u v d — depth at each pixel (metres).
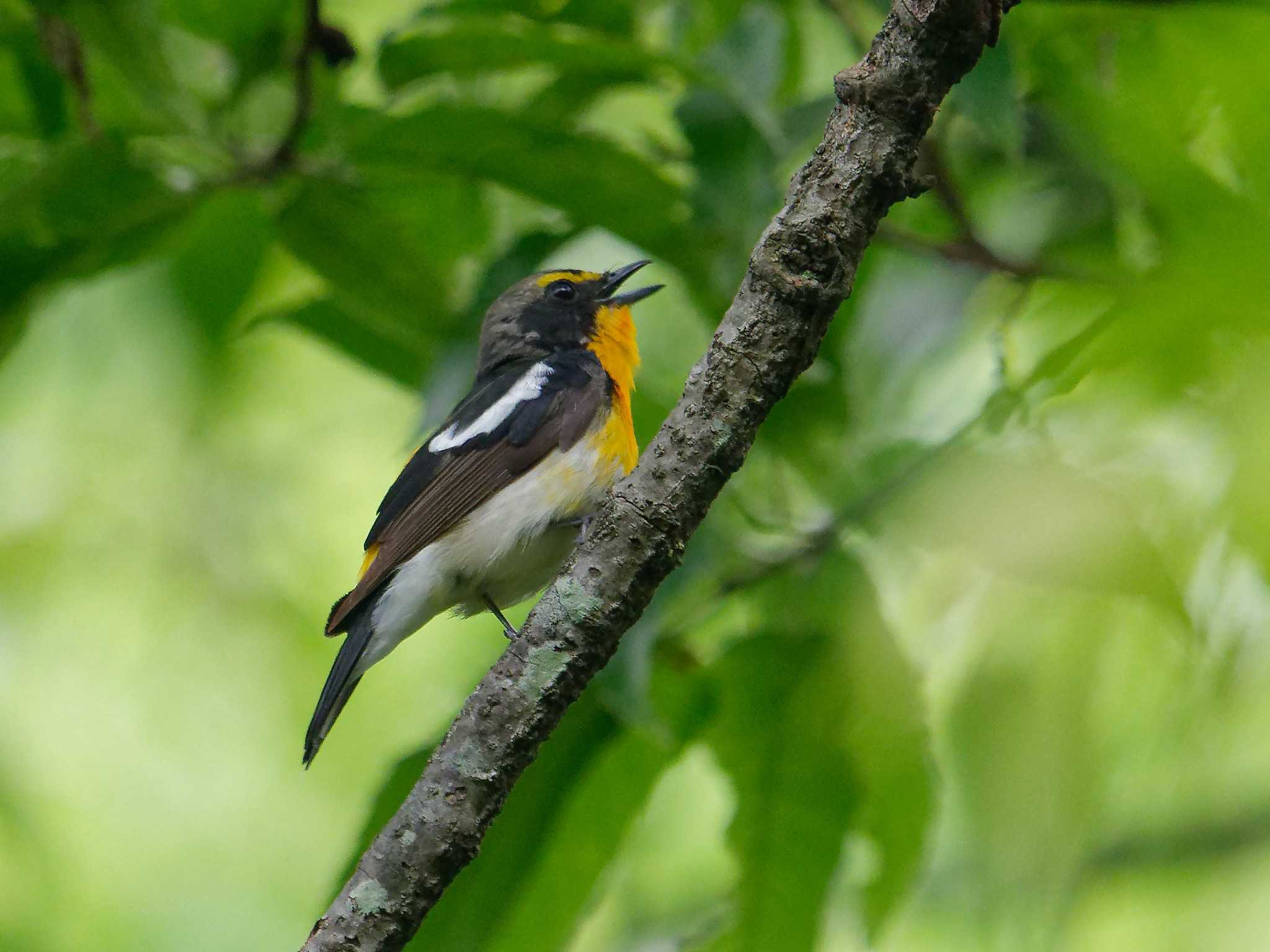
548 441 8.96
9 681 13.48
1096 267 7.79
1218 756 4.68
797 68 9.41
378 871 5.22
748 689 6.72
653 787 7.28
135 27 7.03
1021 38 6.83
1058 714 4.52
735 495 7.81
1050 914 4.77
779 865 6.81
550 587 5.46
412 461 9.42
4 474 13.88
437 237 9.07
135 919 12.54
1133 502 3.57
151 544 14.01
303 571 14.03
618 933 10.39
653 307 11.98
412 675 13.03
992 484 3.67
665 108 10.45
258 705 13.61
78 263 7.66
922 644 6.32
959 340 9.27
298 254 8.22
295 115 7.29
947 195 8.11
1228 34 3.80
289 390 13.86
